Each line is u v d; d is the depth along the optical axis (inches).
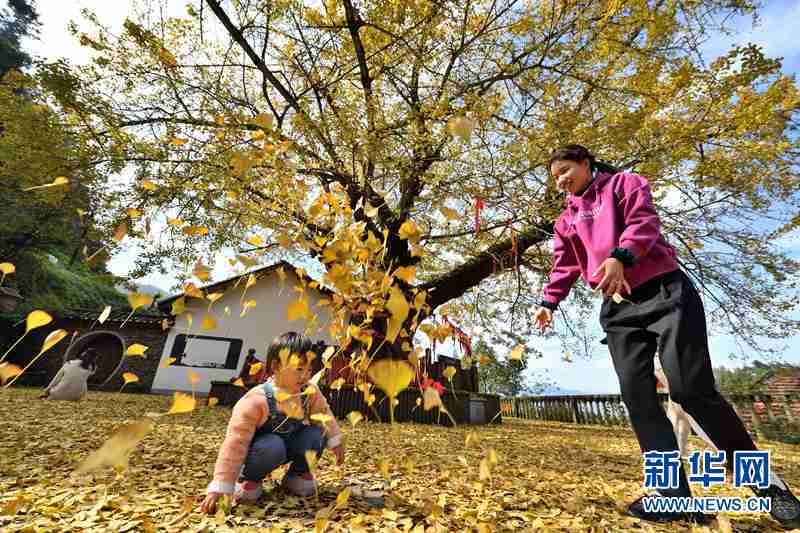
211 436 126.1
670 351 54.4
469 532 49.3
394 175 172.9
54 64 177.2
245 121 162.1
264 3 180.7
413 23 178.9
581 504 62.8
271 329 475.2
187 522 50.1
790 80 152.5
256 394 61.6
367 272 52.0
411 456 106.1
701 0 149.0
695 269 246.5
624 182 65.6
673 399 55.1
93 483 67.2
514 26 171.9
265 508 56.5
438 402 32.8
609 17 148.0
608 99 174.4
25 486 65.2
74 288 754.8
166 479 71.1
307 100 188.2
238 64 199.3
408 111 182.4
